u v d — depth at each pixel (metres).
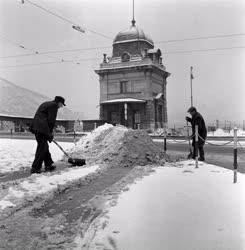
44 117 10.24
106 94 59.88
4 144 18.05
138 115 57.84
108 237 4.67
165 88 63.06
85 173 9.65
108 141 13.88
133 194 6.88
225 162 13.63
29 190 7.40
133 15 32.84
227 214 5.45
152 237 4.62
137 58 58.44
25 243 4.64
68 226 5.29
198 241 4.46
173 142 28.02
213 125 52.44
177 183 7.92
